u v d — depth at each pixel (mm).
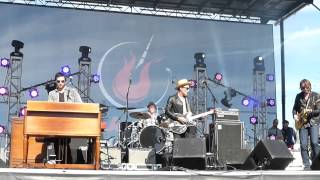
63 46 13609
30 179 6270
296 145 12047
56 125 6672
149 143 9062
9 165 7375
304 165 8383
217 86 14188
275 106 14359
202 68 14289
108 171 6461
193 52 14328
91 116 6777
